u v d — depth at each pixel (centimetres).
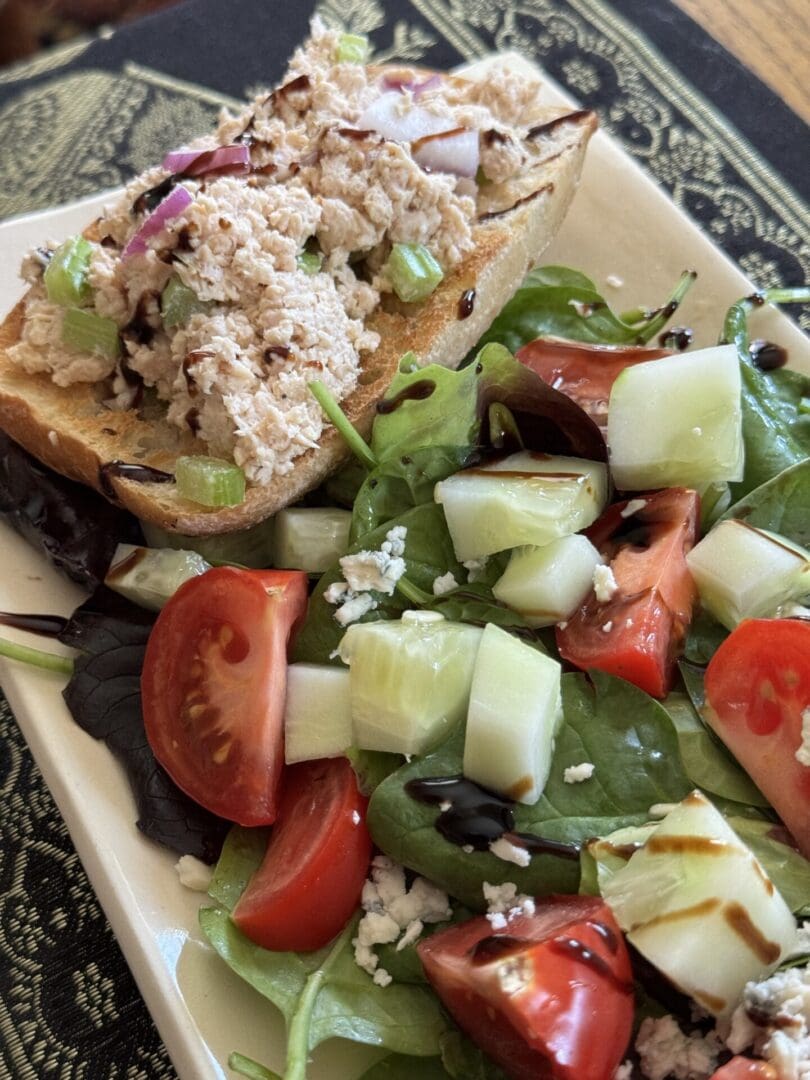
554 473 23
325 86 26
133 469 24
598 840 19
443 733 21
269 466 23
